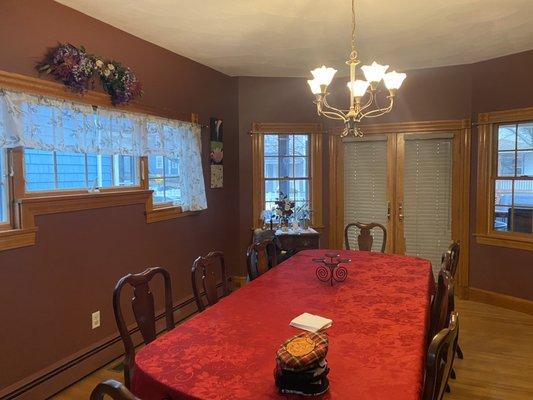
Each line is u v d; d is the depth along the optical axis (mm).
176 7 2949
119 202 3340
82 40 3000
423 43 3812
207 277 2492
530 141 4219
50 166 2863
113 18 3121
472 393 2775
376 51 4051
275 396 1361
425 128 4809
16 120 2477
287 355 1376
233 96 4980
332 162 5234
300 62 4418
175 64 4004
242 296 2404
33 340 2688
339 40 3701
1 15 2438
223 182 4867
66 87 2807
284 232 4617
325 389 1371
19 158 2592
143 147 3523
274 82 5039
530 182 4234
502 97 4293
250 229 5121
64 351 2908
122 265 3410
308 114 5125
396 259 3354
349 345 1737
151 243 3738
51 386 2789
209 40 3658
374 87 2580
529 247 4164
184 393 1396
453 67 4637
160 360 1627
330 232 5281
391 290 2506
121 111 3291
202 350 1712
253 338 1826
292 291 2494
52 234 2803
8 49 2477
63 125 2797
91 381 2990
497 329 3836
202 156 4469
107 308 3262
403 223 5016
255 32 3469
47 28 2723
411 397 1342
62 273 2883
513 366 3141
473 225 4645
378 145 5062
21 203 2568
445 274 2154
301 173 5246
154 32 3430
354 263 3217
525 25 3383
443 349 1360
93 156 3215
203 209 4379
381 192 5090
